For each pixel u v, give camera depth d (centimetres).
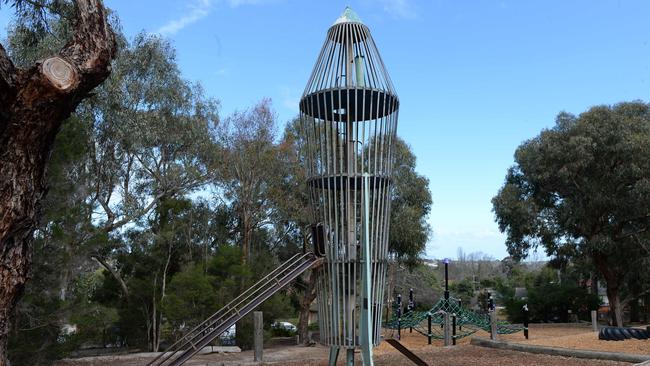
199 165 2102
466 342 1795
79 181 1063
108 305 1925
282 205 1994
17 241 505
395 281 3166
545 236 2342
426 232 2388
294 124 2145
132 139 1802
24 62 1226
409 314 1977
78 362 1319
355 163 791
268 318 1873
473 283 4259
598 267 2333
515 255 2469
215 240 2128
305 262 849
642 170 2038
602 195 2130
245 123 2264
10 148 489
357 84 797
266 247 2238
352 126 809
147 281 1788
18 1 762
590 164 2167
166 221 1817
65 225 980
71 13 778
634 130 2155
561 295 2752
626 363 1062
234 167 2030
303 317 2023
